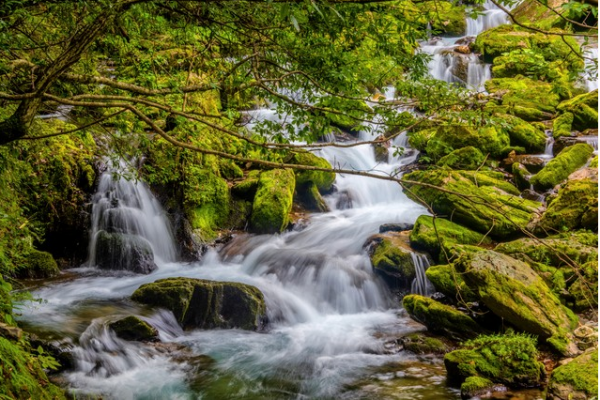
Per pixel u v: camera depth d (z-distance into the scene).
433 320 8.22
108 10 3.79
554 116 14.52
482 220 10.23
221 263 10.89
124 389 6.66
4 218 6.18
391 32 5.17
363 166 14.13
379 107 5.33
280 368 7.32
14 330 4.89
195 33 5.73
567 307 8.15
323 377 7.07
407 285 9.54
